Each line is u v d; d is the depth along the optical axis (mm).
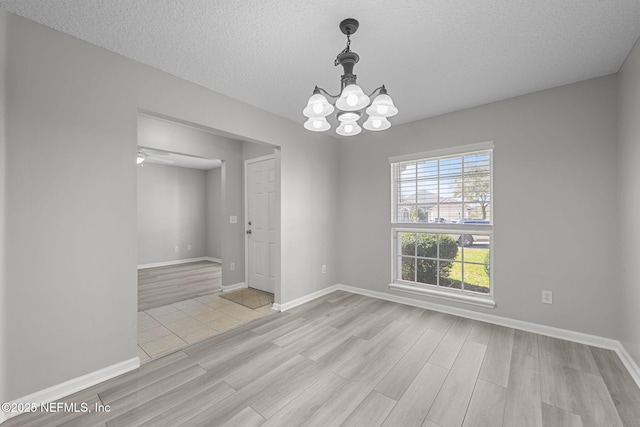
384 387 1859
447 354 2281
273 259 4137
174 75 2373
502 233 2857
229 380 1947
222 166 4402
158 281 4926
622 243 2178
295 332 2736
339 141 4266
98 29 1784
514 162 2787
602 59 2119
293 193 3531
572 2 1538
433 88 2602
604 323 2367
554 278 2586
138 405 1693
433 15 1646
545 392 1790
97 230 1953
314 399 1744
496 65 2209
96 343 1938
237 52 2049
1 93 1581
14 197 1631
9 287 1610
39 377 1705
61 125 1804
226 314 3254
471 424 1530
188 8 1588
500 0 1523
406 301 3562
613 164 2326
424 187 3453
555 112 2580
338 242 4266
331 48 1998
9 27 1615
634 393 1764
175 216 6754
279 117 3344
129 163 2111
